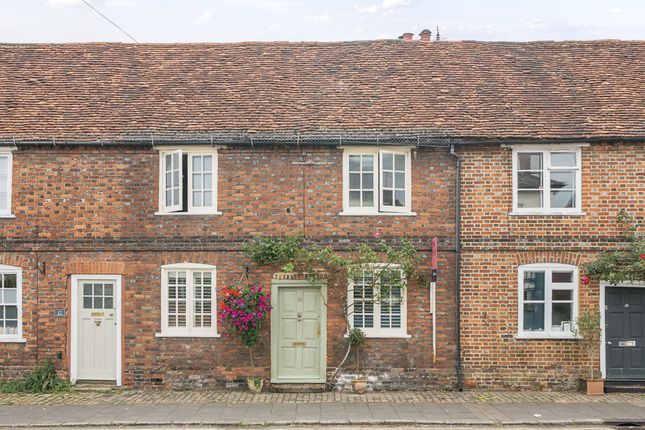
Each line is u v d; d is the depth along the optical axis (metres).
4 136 14.54
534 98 15.57
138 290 14.60
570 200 14.51
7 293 14.71
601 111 14.99
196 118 15.10
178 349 14.52
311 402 13.16
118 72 16.84
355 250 14.46
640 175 14.33
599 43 17.55
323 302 14.42
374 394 13.98
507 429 11.30
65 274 14.60
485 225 14.42
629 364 14.27
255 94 15.97
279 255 14.20
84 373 14.68
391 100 15.62
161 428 11.45
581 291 14.27
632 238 14.18
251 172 14.63
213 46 17.77
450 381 14.31
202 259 14.52
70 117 15.20
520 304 14.33
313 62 17.11
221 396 13.77
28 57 17.31
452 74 16.50
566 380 14.26
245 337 14.04
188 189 14.63
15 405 12.91
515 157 14.48
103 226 14.65
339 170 14.58
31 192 14.68
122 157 14.71
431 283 14.38
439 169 14.56
